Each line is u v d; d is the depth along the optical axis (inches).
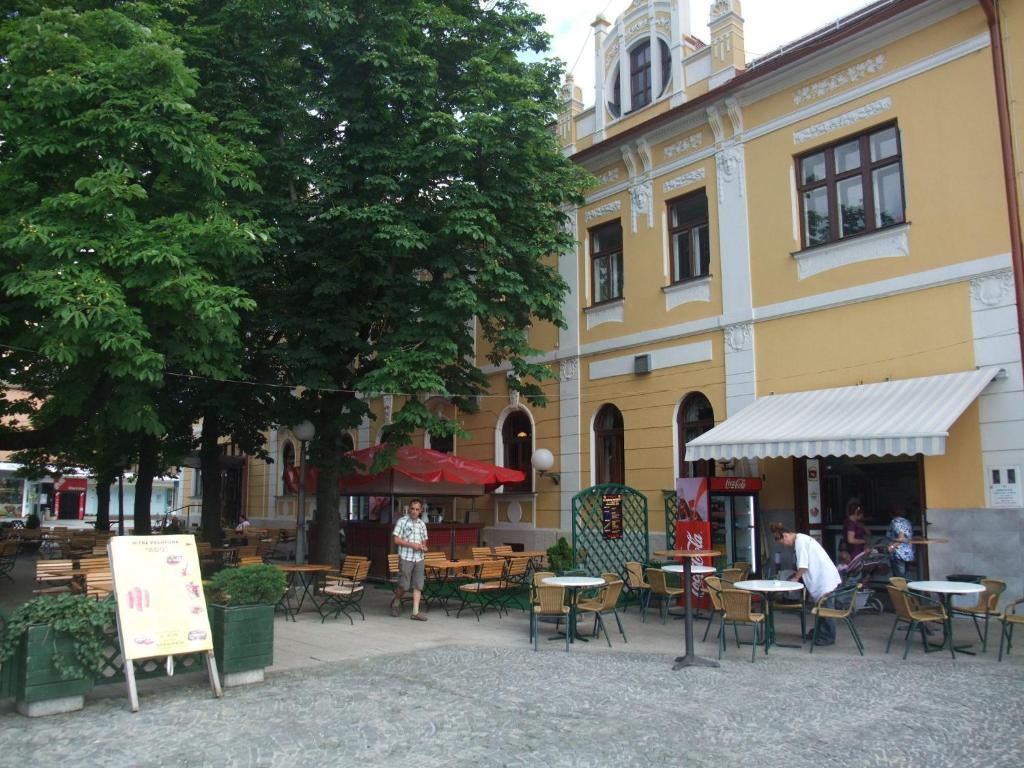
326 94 565.6
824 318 550.3
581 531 629.9
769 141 597.0
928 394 466.6
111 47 387.2
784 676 333.1
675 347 648.4
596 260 739.4
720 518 555.5
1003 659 363.6
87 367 390.6
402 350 550.3
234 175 463.5
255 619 322.7
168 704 286.7
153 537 304.3
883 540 494.9
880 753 234.2
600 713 277.1
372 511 863.7
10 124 359.9
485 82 567.2
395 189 546.6
